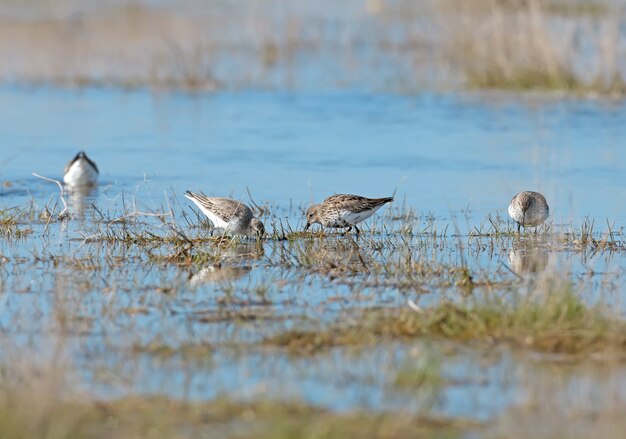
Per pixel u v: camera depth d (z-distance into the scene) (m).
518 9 35.47
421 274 14.03
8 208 18.16
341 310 12.35
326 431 8.79
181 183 20.84
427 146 24.45
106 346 11.02
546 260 15.09
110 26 41.78
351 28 41.66
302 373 10.24
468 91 31.38
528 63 31.81
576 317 11.61
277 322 11.93
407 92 31.28
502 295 12.89
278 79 33.38
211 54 36.91
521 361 10.62
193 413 9.20
